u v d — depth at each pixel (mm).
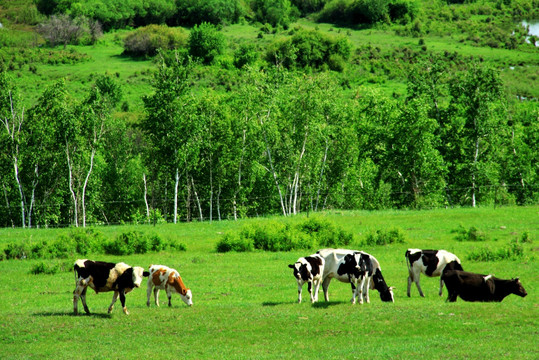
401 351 14219
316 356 14164
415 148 62469
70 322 17594
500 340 14961
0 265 33344
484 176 62344
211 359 14258
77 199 63750
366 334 16031
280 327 16766
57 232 49031
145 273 18688
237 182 65812
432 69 67625
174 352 14883
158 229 49219
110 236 44156
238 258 34156
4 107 60250
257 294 23453
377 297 21766
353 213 55312
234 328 16844
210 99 64188
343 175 69250
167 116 61094
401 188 65812
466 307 18188
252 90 64125
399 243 37906
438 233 41719
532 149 66188
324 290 20297
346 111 68062
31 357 14719
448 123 66688
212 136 64250
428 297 21500
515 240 34344
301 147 66188
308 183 68562
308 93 64438
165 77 62094
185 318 17875
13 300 23234
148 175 68750
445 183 63594
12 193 63219
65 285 26969
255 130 62906
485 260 30625
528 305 18422
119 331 16766
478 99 62750
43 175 61781
